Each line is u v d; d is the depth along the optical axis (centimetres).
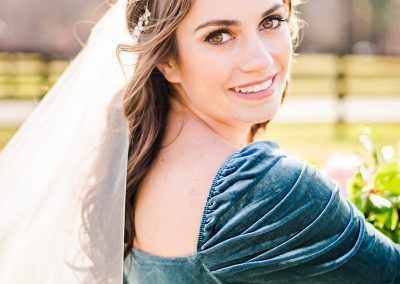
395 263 148
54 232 169
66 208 168
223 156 154
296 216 140
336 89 1155
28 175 177
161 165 161
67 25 3073
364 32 3525
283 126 1118
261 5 156
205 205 147
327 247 141
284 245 140
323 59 2269
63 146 174
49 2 3070
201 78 159
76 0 3083
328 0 3156
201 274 147
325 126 1120
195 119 165
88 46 179
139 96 165
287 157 148
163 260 152
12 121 1101
